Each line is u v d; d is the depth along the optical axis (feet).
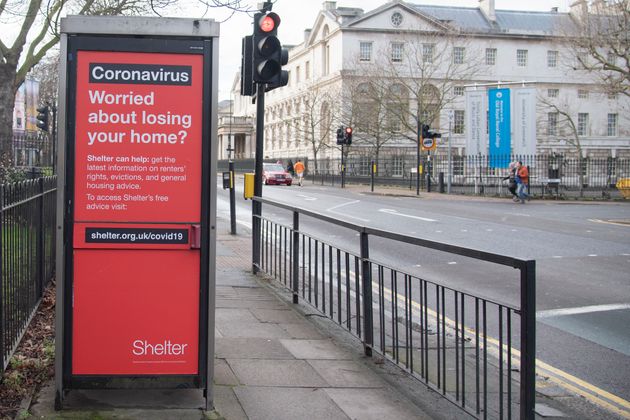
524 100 112.27
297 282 26.63
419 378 16.63
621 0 100.32
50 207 27.99
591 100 229.86
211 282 14.42
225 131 310.45
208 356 14.48
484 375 13.83
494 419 14.58
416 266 37.68
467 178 144.87
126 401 14.94
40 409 14.26
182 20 13.96
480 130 115.55
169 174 14.16
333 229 56.49
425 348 16.56
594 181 138.72
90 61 13.89
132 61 13.96
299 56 253.65
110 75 13.94
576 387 18.39
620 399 17.49
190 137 14.17
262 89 33.04
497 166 113.29
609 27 103.86
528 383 11.94
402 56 208.95
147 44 13.97
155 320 14.35
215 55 14.10
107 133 14.01
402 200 99.55
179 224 14.24
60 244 13.96
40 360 17.57
